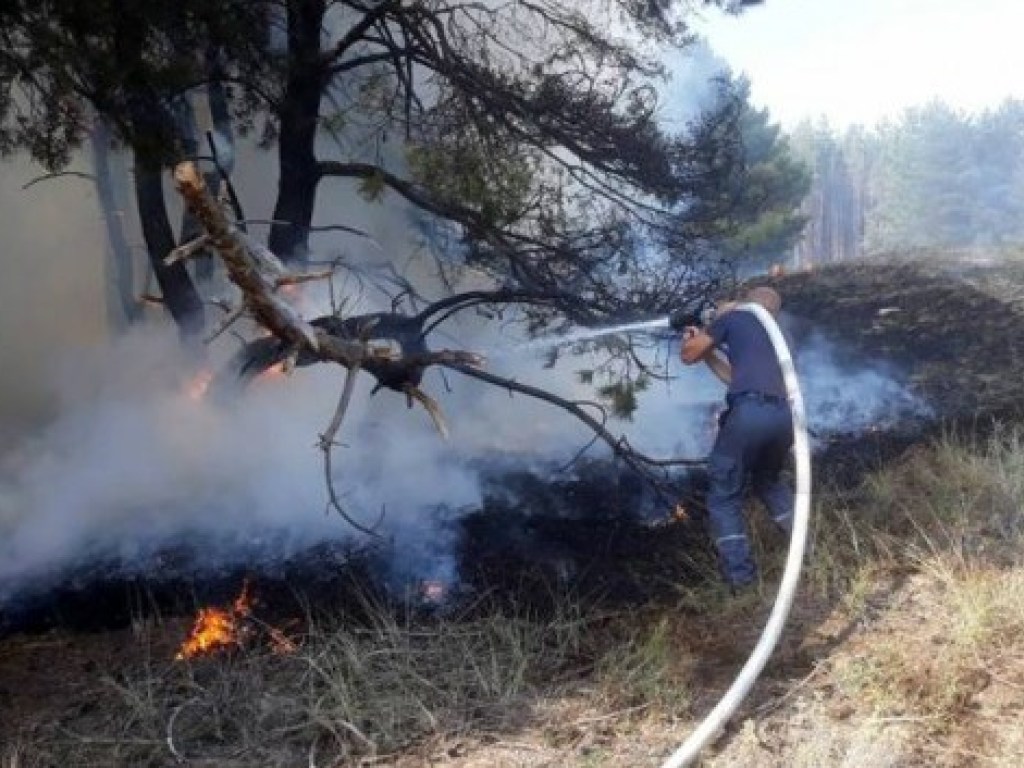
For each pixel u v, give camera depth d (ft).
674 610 15.20
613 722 12.01
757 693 12.13
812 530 16.22
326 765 11.73
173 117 20.98
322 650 14.14
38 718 13.19
